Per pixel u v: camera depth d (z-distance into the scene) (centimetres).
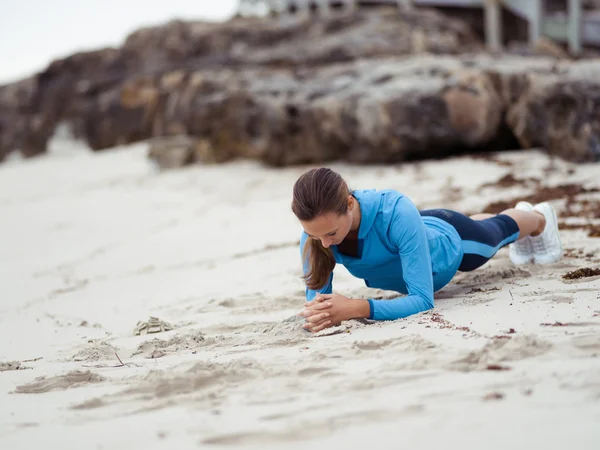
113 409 228
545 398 192
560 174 846
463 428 179
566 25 2145
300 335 314
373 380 226
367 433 184
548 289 346
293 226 768
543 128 970
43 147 2228
